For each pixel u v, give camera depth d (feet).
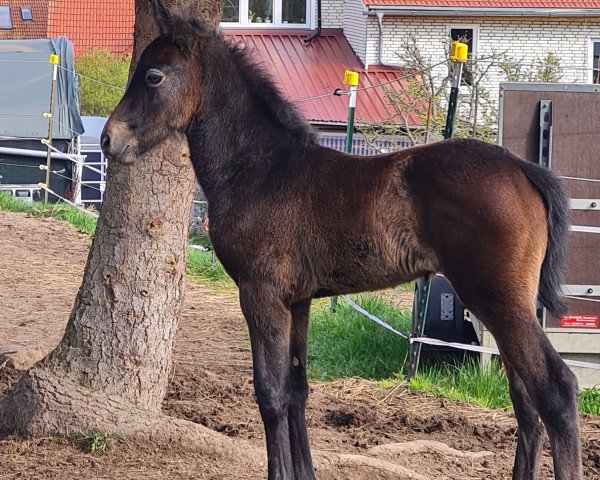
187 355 26.35
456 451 19.01
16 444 17.31
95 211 54.75
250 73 16.69
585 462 18.83
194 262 39.06
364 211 15.44
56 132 60.75
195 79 16.56
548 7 72.59
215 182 16.55
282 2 78.79
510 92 24.20
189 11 18.02
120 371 18.06
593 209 24.12
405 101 59.82
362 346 26.58
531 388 14.60
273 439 15.79
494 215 14.71
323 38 76.74
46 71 62.23
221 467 16.99
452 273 15.06
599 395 23.67
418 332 24.75
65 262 37.70
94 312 18.16
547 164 24.13
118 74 91.35
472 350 24.75
